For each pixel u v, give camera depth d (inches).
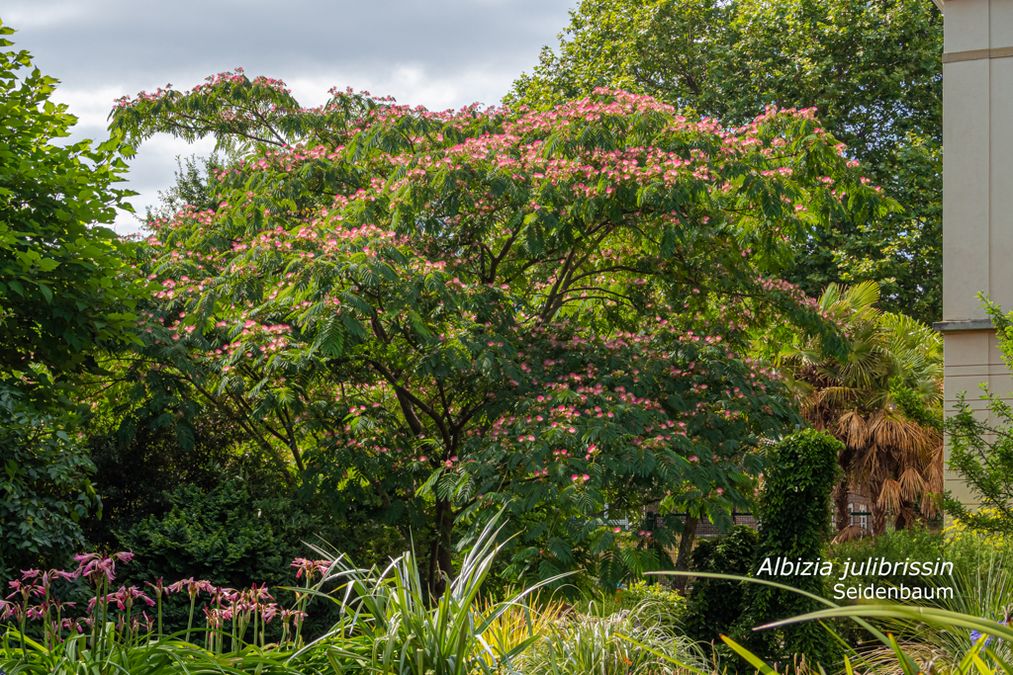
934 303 818.8
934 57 855.7
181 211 480.7
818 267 848.9
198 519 366.0
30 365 378.6
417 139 462.9
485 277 458.0
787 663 292.7
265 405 392.2
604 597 331.9
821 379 669.3
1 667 170.1
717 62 888.9
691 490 363.9
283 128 515.8
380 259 374.3
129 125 520.1
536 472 349.7
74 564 327.6
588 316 509.4
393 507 410.6
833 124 855.7
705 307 476.7
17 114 344.2
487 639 226.8
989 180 499.2
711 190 443.2
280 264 386.9
